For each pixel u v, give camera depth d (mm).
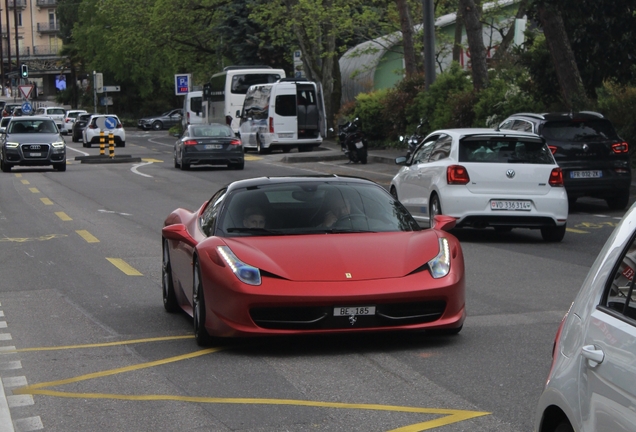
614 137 19688
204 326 7949
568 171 19359
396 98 40906
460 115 33688
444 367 7270
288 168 34219
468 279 11719
